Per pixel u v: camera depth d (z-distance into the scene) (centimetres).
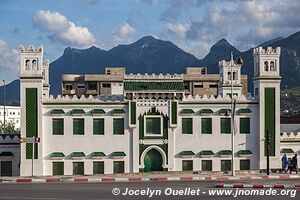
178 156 6525
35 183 5212
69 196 3816
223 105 6594
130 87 6581
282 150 6681
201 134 6556
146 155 6519
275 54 6594
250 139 6612
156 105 6494
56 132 6406
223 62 8775
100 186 4700
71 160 6412
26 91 6319
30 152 6309
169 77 6731
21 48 6303
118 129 6481
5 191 4241
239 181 5259
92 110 6438
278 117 6594
